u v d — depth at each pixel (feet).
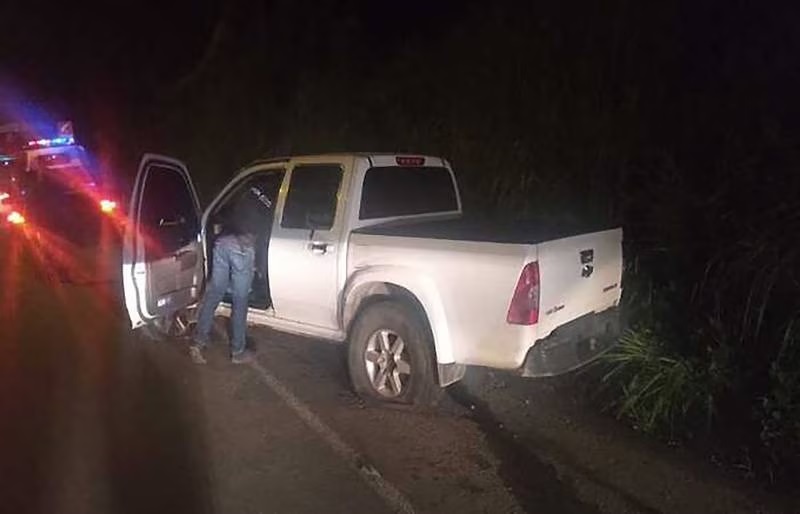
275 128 53.47
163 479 15.67
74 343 25.64
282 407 19.69
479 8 39.86
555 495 14.96
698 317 19.99
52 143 59.16
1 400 20.18
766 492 15.03
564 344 18.11
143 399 20.26
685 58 28.22
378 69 46.70
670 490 15.14
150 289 22.88
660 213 22.43
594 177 26.58
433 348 18.83
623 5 30.76
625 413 18.69
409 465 16.31
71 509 14.46
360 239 19.88
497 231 19.62
